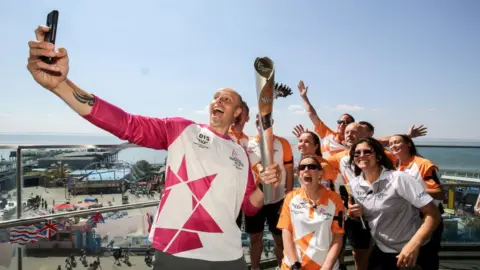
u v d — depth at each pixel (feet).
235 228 5.03
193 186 4.76
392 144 9.95
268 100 4.23
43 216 7.92
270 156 4.42
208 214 4.70
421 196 7.15
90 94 4.33
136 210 9.61
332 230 7.85
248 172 5.28
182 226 4.63
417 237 6.81
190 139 4.96
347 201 9.38
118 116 4.45
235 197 4.98
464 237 12.46
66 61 4.01
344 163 9.74
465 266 11.50
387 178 7.61
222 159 4.95
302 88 14.38
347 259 12.22
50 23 3.73
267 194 4.60
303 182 8.00
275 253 10.84
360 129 10.49
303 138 10.17
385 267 7.73
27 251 7.72
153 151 10.21
